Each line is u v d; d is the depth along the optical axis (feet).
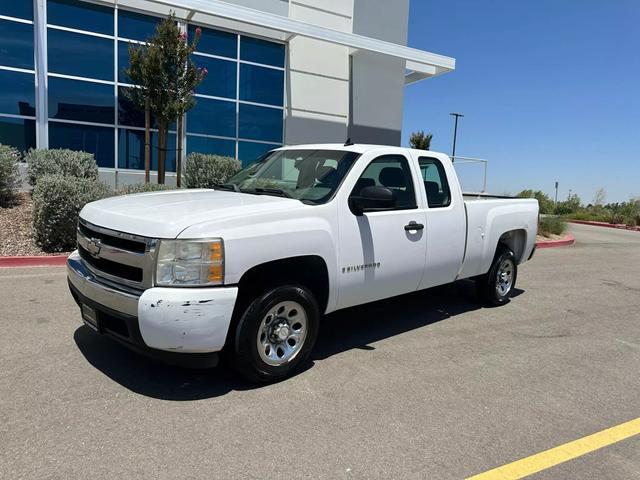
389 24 62.85
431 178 18.48
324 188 15.14
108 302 12.25
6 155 35.06
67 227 27.68
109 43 45.29
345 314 20.49
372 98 62.39
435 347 16.93
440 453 10.55
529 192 86.38
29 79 42.32
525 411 12.62
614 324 21.01
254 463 9.86
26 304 19.04
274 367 13.33
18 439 10.27
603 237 60.18
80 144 44.57
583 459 10.60
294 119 56.80
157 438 10.55
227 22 50.88
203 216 12.27
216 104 51.67
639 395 13.91
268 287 13.05
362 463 10.05
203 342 11.77
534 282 29.32
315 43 57.21
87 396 12.20
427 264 17.66
